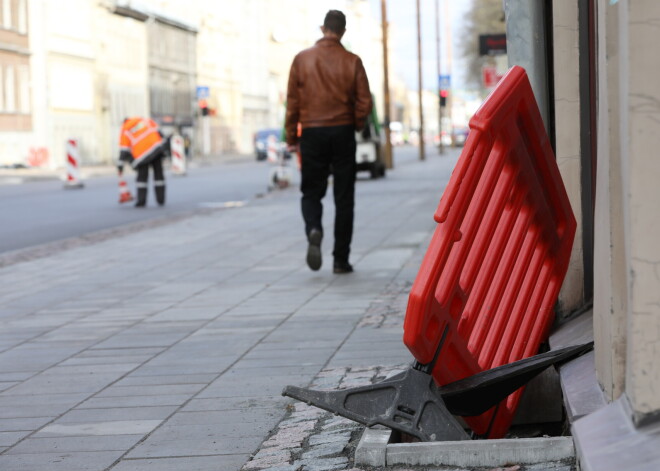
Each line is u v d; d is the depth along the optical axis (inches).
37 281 434.3
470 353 172.9
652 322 121.0
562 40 206.8
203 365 247.3
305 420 190.2
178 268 456.8
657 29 118.0
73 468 169.0
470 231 164.2
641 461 115.7
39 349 278.1
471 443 148.9
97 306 353.7
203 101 2495.1
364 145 1226.6
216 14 3489.2
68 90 2377.0
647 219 120.1
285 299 347.6
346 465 156.9
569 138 207.3
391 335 272.4
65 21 2364.7
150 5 2896.2
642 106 119.1
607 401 140.2
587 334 183.3
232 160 2741.1
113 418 201.5
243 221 706.8
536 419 194.9
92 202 997.8
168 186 1301.7
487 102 162.2
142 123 917.2
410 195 908.0
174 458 172.1
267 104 4163.4
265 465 163.0
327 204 834.8
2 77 2123.5
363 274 403.5
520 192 180.4
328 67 392.2
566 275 207.0
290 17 4549.7
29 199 1054.4
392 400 162.2
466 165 158.7
